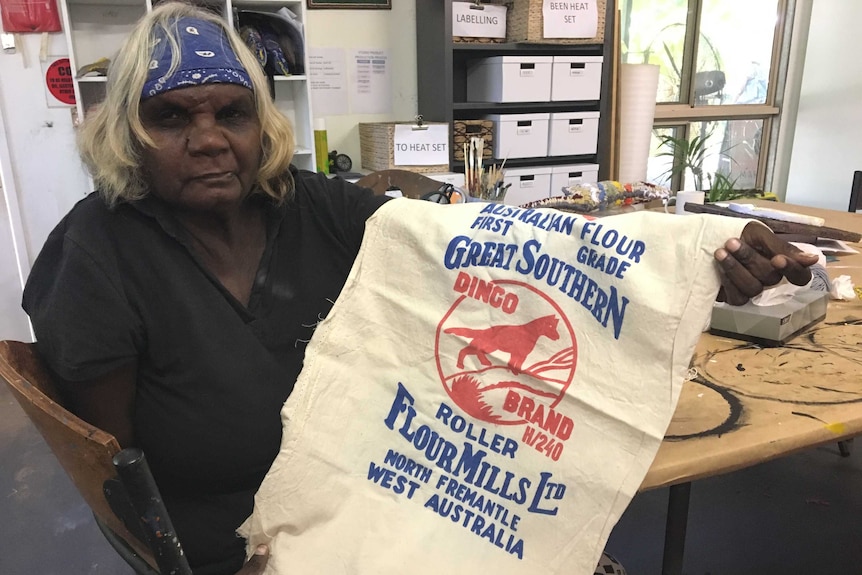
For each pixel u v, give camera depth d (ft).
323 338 2.61
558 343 2.42
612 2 9.65
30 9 7.89
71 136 8.47
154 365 2.71
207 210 2.71
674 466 2.28
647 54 12.33
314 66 9.45
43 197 8.57
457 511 2.38
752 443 2.41
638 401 2.27
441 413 2.51
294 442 2.47
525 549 2.28
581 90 9.80
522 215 2.62
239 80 2.60
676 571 3.60
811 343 3.46
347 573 2.28
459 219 2.69
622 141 10.49
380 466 2.49
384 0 9.65
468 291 2.59
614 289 2.34
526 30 9.12
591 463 2.28
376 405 2.56
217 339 2.71
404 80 10.14
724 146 13.79
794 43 13.39
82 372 2.48
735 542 5.57
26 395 2.15
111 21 8.29
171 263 2.70
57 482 6.56
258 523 2.43
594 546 2.22
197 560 2.90
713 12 12.60
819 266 4.22
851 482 6.43
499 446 2.41
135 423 2.78
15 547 5.66
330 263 3.14
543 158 9.86
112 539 2.96
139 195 2.72
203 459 2.72
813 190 13.66
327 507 2.43
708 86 13.16
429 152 8.89
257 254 3.02
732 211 5.86
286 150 2.98
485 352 2.51
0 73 8.02
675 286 2.26
